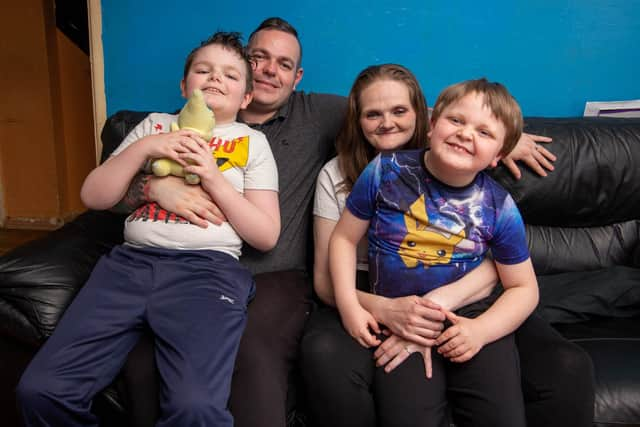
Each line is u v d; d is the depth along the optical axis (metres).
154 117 1.09
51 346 0.76
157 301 0.82
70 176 2.84
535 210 1.20
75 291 0.90
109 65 1.46
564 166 1.17
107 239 1.10
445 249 0.86
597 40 1.40
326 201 1.04
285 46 1.17
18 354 0.88
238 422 0.73
